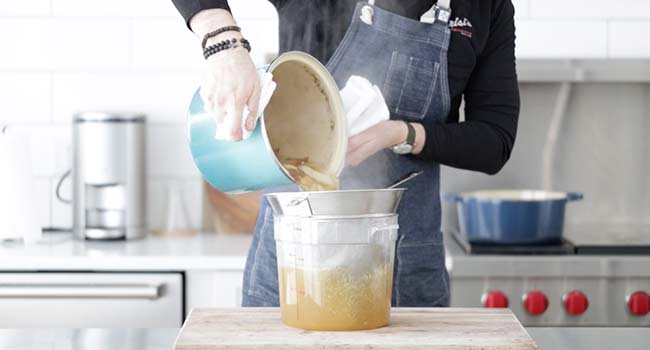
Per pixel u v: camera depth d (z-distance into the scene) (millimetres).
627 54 2844
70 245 2578
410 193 1729
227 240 2678
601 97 2857
